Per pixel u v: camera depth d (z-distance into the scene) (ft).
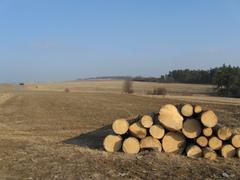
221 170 36.45
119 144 44.65
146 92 350.43
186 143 43.21
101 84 508.94
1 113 108.47
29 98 209.77
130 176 34.73
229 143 42.45
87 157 42.04
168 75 521.24
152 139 43.45
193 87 402.52
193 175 34.91
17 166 38.65
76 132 65.41
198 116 42.47
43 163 39.78
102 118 92.12
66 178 34.40
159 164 38.45
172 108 42.63
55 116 97.81
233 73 310.86
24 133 64.64
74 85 492.95
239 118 88.99
